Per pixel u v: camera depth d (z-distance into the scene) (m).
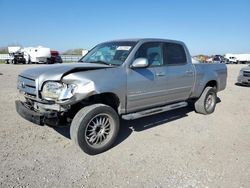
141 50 5.07
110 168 3.81
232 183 3.46
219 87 7.38
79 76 4.06
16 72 19.70
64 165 3.86
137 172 3.71
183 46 6.20
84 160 4.05
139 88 4.88
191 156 4.27
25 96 4.59
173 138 5.11
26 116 4.27
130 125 5.87
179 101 6.18
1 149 4.31
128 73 4.68
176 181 3.48
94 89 4.08
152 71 5.17
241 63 60.50
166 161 4.07
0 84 11.80
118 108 4.71
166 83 5.50
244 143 4.91
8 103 7.64
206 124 6.13
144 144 4.76
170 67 5.64
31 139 4.80
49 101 4.13
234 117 6.86
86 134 4.18
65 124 4.21
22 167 3.74
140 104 5.04
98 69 4.36
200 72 6.52
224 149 4.60
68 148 4.47
